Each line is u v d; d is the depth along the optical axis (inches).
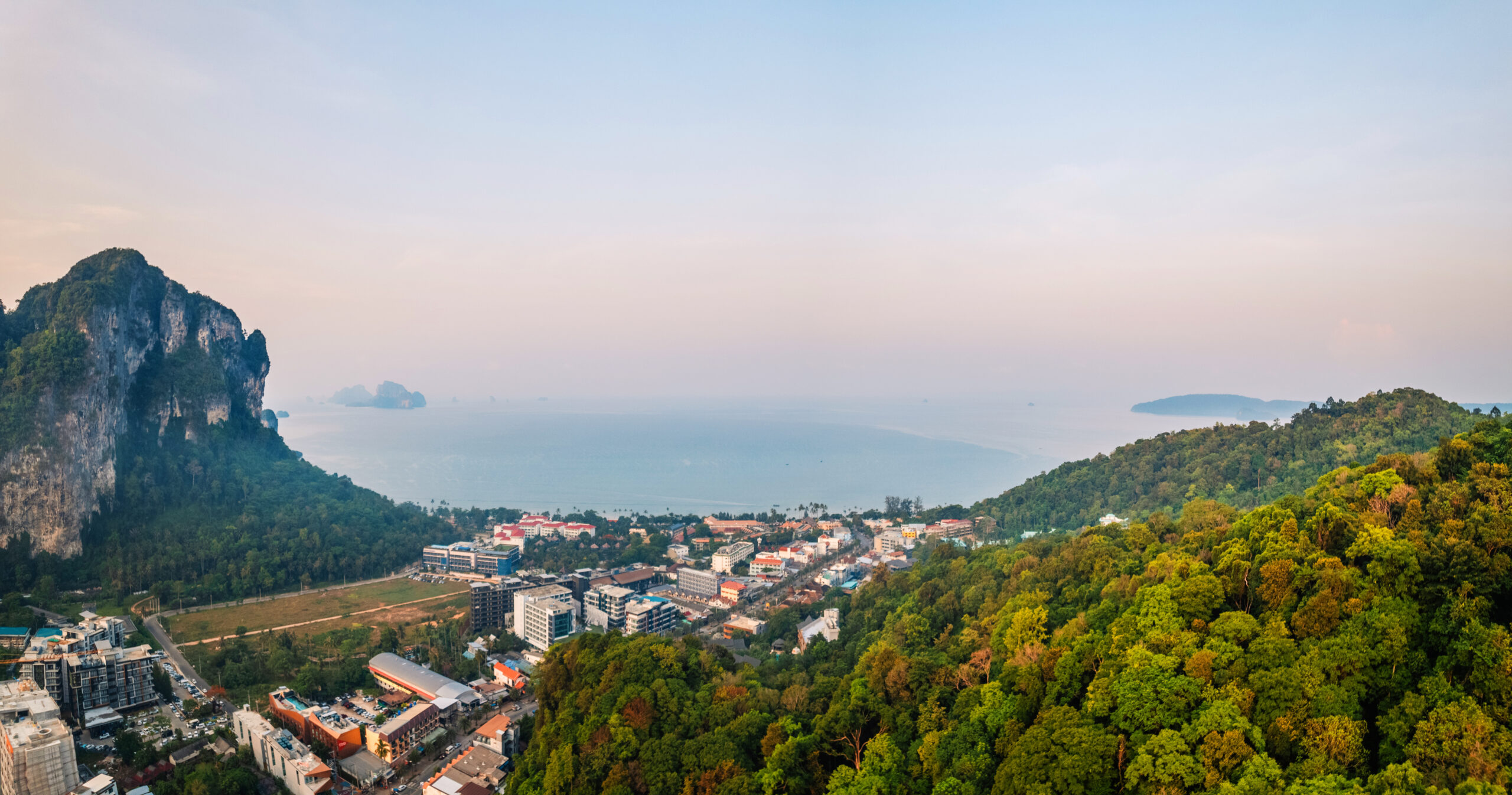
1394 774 3299.7
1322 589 4350.4
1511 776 3115.2
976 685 5629.9
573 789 5684.1
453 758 7736.2
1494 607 4015.8
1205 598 4854.8
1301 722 3767.2
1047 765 4062.5
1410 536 4566.9
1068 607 6353.3
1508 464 5295.3
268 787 7224.4
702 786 5378.9
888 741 5177.2
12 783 6382.9
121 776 7199.8
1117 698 4222.4
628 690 6368.1
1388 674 3892.7
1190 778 3666.3
